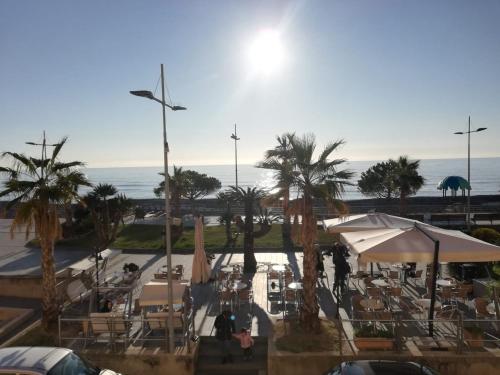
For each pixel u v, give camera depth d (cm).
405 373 966
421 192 10062
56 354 957
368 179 5034
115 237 3250
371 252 1264
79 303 1775
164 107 1215
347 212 1298
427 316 1475
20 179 1455
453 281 1748
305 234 1314
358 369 978
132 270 2156
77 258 2708
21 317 1831
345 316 1545
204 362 1312
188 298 1534
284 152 1340
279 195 1332
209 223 4088
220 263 2452
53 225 1465
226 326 1288
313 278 1330
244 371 1273
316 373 1198
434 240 1235
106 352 1277
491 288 1511
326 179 1307
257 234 2222
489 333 1348
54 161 1502
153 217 4572
